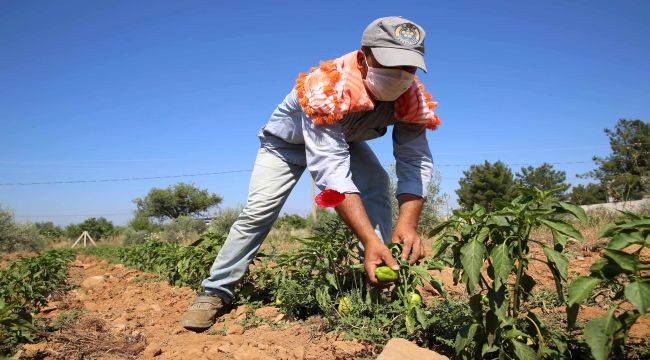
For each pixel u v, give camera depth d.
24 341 3.77
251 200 3.95
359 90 3.07
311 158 3.16
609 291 3.95
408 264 3.03
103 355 3.48
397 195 3.40
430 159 3.50
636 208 10.68
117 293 6.43
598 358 1.85
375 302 3.26
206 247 5.73
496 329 2.38
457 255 2.54
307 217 22.86
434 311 3.18
